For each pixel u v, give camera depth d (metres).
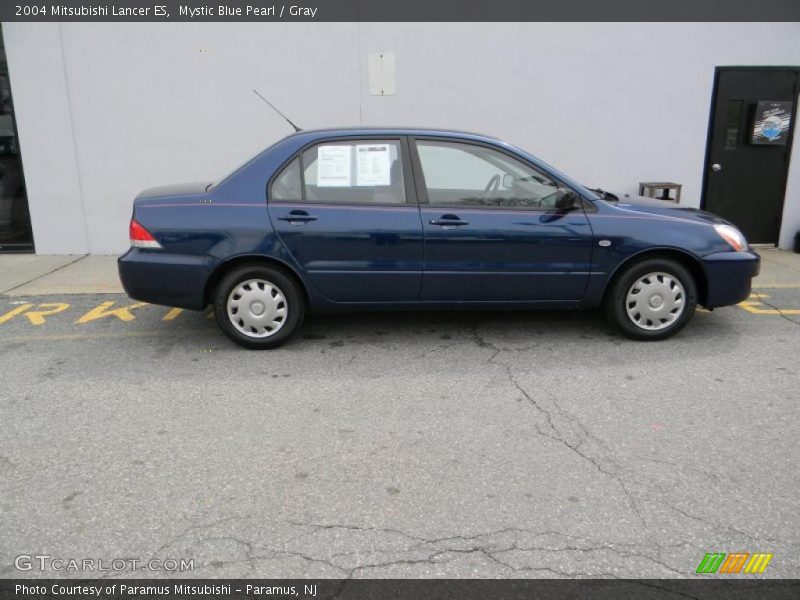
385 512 2.98
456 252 4.76
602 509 3.00
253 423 3.83
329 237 4.70
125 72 7.60
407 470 3.32
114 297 6.41
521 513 2.97
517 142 7.93
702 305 5.10
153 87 7.67
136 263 4.70
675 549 2.74
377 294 4.85
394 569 2.63
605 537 2.81
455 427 3.77
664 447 3.54
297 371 4.59
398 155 4.79
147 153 7.84
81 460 3.43
